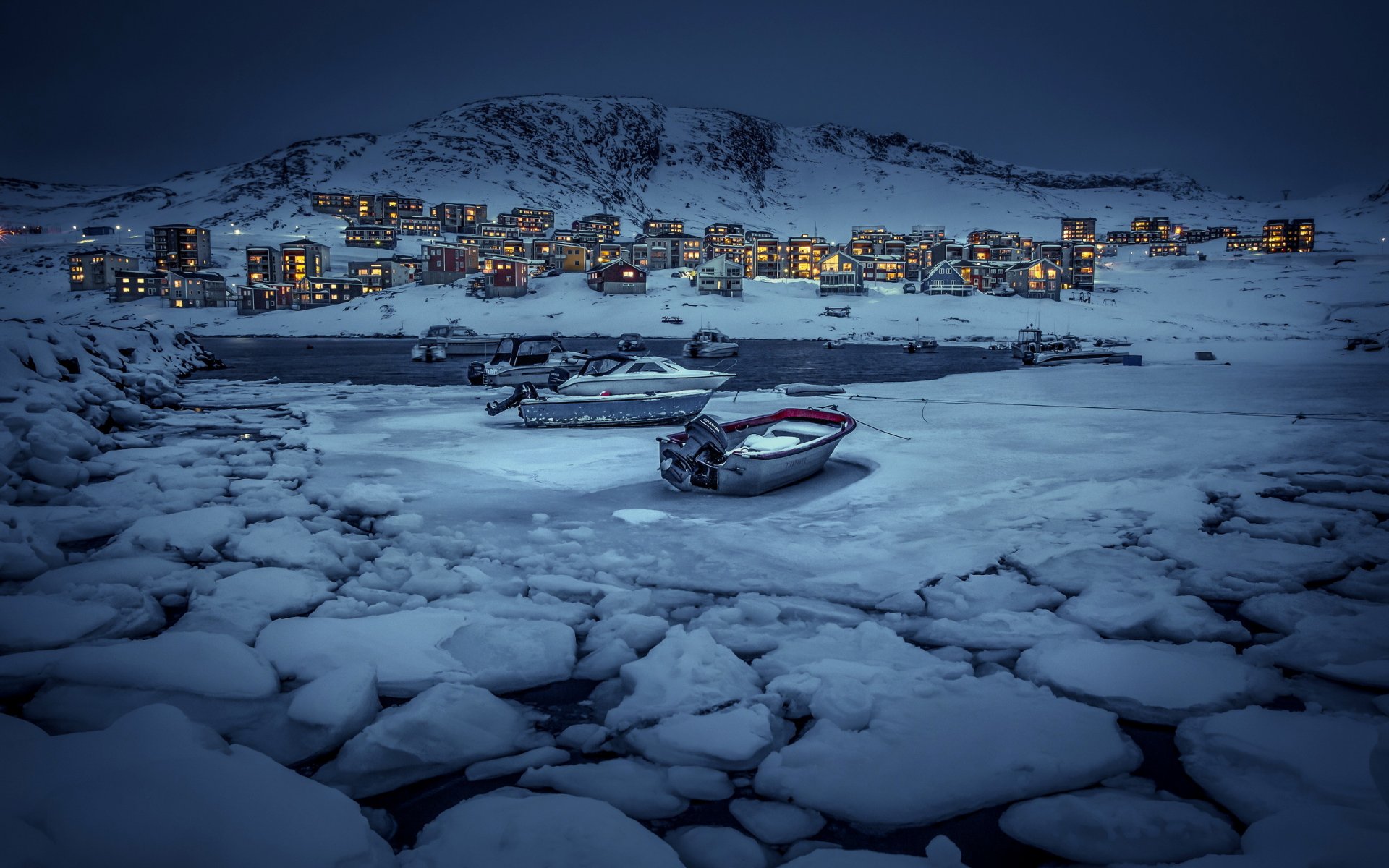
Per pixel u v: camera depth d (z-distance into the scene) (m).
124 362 21.67
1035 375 34.94
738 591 6.22
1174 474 10.49
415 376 37.81
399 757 3.74
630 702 4.28
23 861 2.55
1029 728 3.92
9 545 6.47
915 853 3.10
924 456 11.92
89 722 4.02
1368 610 5.44
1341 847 2.79
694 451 9.53
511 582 6.34
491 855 2.93
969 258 146.88
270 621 5.53
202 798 2.98
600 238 151.62
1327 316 111.12
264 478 10.59
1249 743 3.66
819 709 4.15
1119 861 2.97
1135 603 5.68
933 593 6.03
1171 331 97.50
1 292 155.12
